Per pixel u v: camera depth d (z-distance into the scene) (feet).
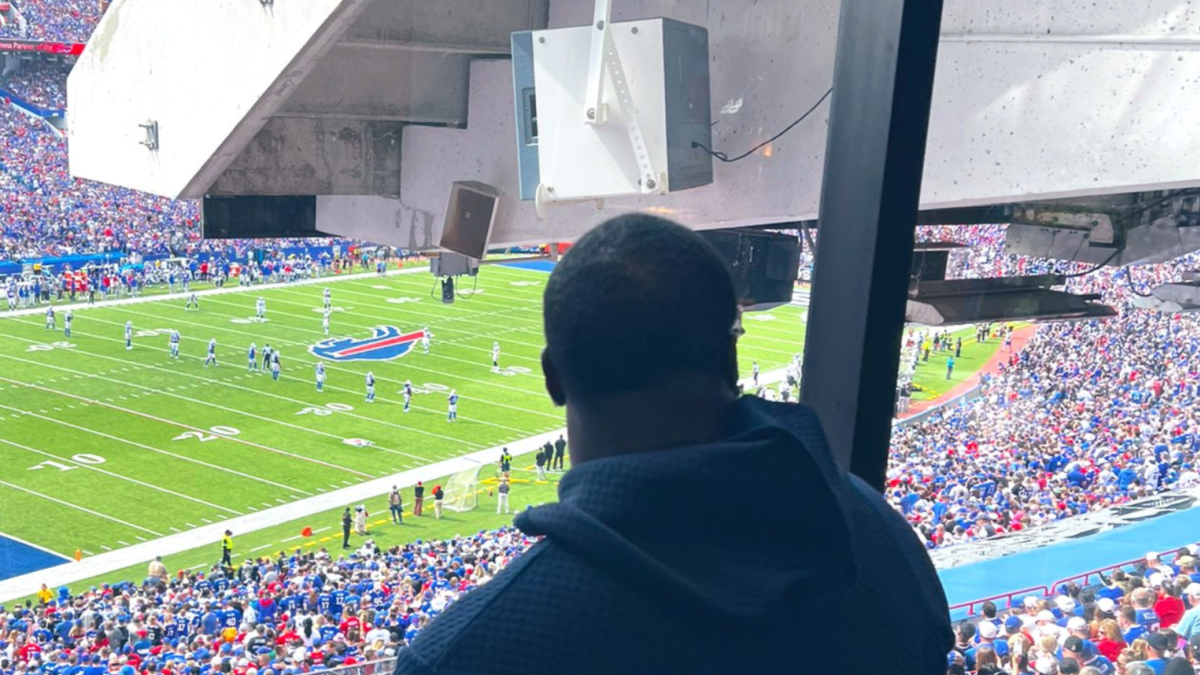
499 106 15.38
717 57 12.94
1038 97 10.39
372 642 32.09
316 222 16.84
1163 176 9.83
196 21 13.76
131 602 42.75
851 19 6.49
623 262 3.04
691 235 3.18
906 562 3.32
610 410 3.10
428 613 34.88
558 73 12.34
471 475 68.03
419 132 16.05
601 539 2.75
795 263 13.29
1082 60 10.13
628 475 2.88
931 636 3.28
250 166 15.44
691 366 3.08
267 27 12.84
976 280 11.76
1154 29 9.66
